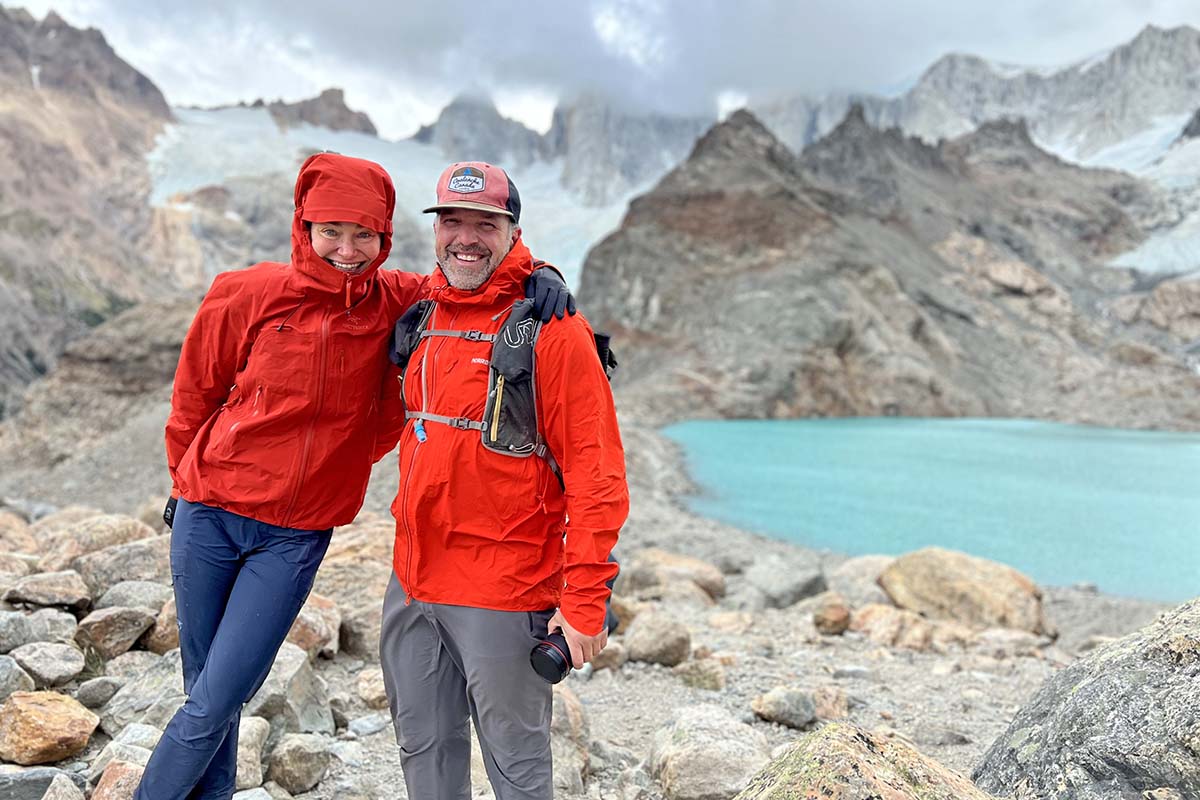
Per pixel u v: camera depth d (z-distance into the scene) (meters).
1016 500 25.28
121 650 4.17
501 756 2.36
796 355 59.25
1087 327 83.50
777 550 17.59
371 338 2.59
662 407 54.09
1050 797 2.63
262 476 2.48
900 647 7.35
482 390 2.33
